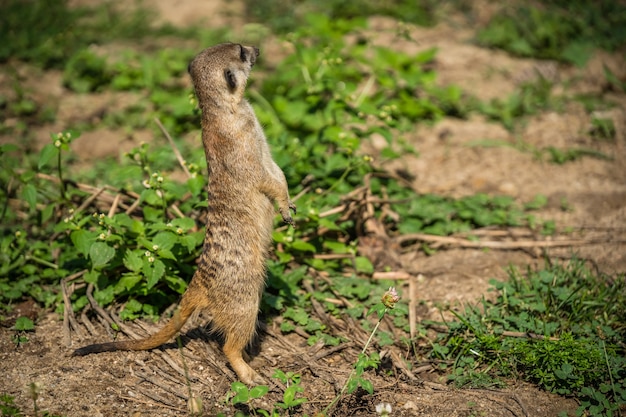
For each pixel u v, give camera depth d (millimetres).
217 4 17641
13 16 16531
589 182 11500
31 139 12180
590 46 15664
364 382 6531
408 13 17250
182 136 12523
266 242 7461
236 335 7129
